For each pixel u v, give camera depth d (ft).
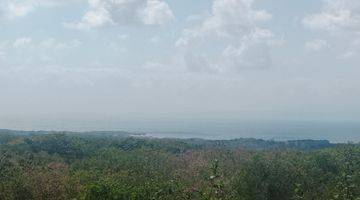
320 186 157.28
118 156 242.17
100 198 139.54
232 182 152.76
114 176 175.01
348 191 111.75
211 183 113.60
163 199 142.61
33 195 156.25
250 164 160.56
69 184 161.89
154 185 152.35
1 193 153.89
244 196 148.66
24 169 195.31
